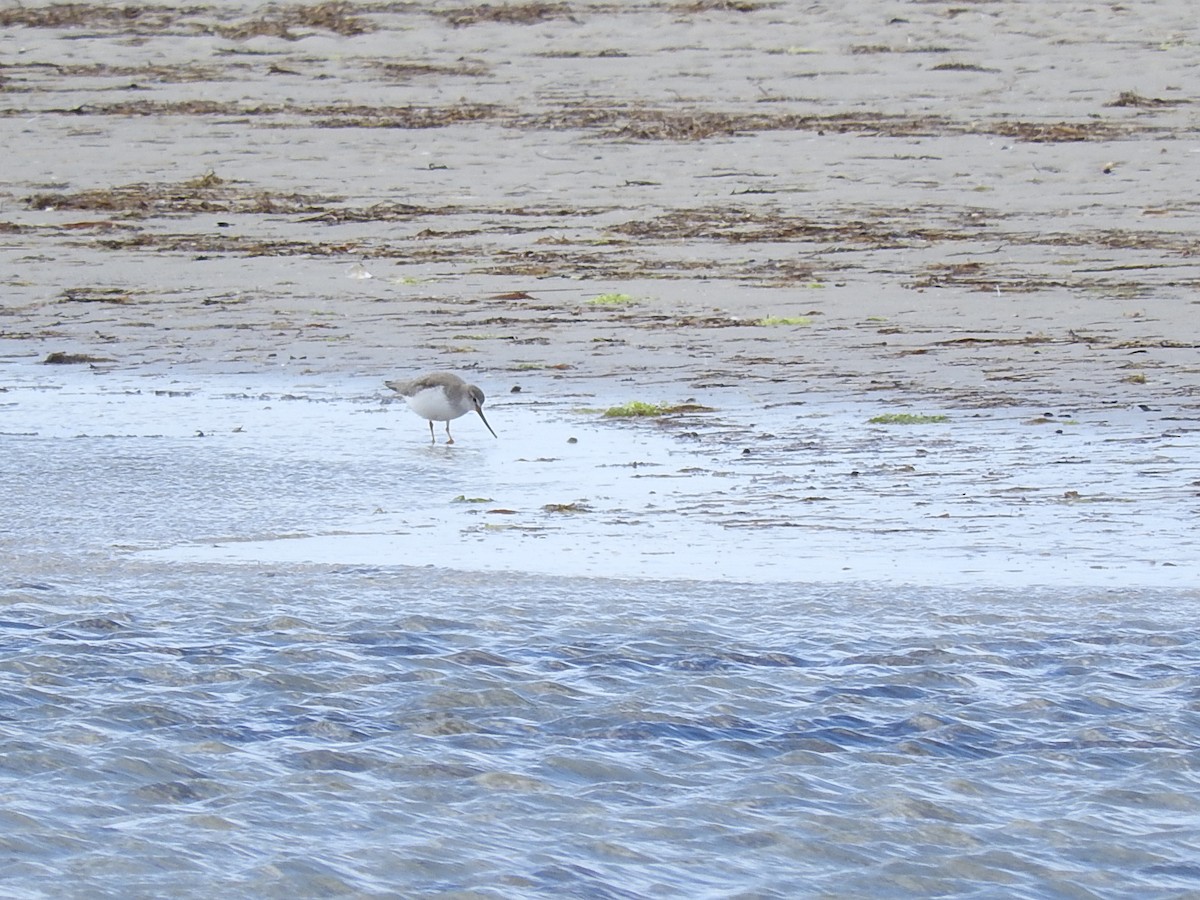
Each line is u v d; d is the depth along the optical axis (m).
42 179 82.62
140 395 45.22
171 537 30.23
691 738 20.78
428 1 126.00
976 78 107.12
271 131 93.94
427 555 28.86
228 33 119.69
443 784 19.38
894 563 27.97
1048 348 49.72
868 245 67.75
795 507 32.06
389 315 56.69
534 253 67.00
